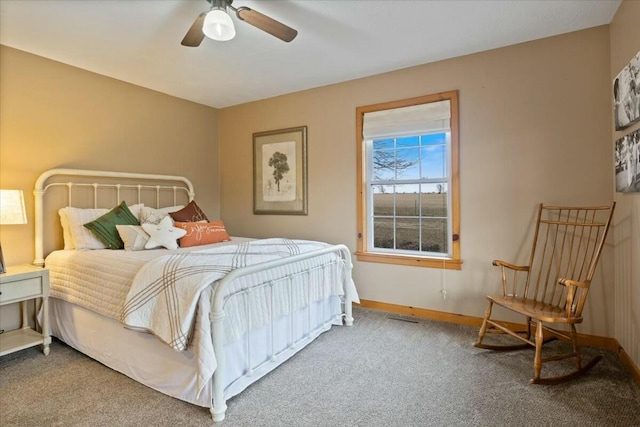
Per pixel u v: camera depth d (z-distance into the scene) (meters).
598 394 1.93
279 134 4.08
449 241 3.18
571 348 2.51
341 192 3.68
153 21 2.38
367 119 3.50
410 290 3.31
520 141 2.80
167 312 1.78
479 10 2.30
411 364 2.31
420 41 2.73
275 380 2.11
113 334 2.25
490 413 1.77
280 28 2.06
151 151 3.80
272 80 3.57
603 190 2.53
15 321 2.77
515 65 2.81
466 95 3.01
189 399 1.85
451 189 3.11
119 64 3.11
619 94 2.22
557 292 2.67
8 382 2.12
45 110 2.95
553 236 2.69
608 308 2.50
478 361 2.34
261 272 2.11
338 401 1.89
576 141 2.61
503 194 2.88
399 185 3.46
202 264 1.94
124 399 1.92
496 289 2.93
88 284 2.38
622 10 2.22
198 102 4.31
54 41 2.66
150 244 2.87
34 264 2.80
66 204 3.10
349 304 3.03
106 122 3.38
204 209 4.41
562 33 2.63
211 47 2.79
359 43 2.76
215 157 4.55
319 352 2.50
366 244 3.57
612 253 2.47
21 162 2.80
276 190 4.12
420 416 1.76
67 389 2.03
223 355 1.76
